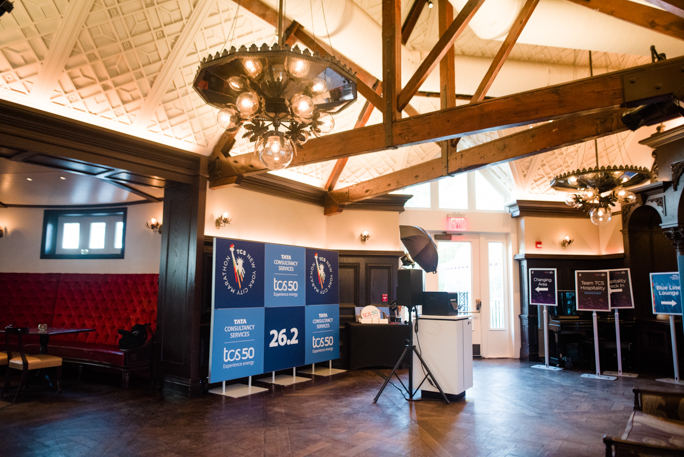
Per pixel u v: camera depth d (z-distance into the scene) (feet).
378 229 30.17
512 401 18.98
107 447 13.21
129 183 21.53
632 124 13.65
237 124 10.93
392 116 15.57
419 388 20.77
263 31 18.62
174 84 18.24
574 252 31.76
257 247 21.61
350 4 16.88
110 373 24.20
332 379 23.35
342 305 28.48
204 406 17.84
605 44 18.25
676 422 11.27
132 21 15.75
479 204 32.99
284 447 13.32
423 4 21.52
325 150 17.20
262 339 21.39
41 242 28.14
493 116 13.79
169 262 21.26
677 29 15.49
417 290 19.74
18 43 14.35
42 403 18.08
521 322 31.50
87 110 16.99
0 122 15.02
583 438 14.26
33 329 21.17
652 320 27.45
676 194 22.29
